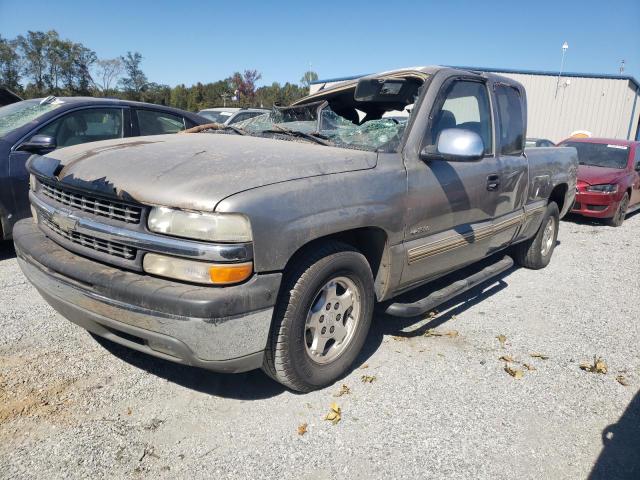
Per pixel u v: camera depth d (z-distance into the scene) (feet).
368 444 8.41
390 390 10.05
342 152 9.93
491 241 13.93
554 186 17.62
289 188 8.28
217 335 7.59
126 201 8.04
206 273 7.55
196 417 8.86
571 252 22.68
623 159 31.96
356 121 14.93
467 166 12.21
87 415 8.75
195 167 8.43
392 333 12.64
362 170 9.64
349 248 9.50
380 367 10.94
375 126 11.39
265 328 8.10
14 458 7.66
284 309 8.57
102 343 11.26
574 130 94.68
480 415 9.41
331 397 9.69
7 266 16.21
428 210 10.98
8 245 18.61
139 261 7.91
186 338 7.54
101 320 8.18
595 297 16.39
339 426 8.82
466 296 15.78
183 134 12.27
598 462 8.36
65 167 9.47
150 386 9.73
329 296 9.50
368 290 10.12
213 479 7.47
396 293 11.17
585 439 8.93
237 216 7.54
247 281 7.79
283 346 8.69
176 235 7.64
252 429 8.62
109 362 10.50
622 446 8.80
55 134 17.87
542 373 11.12
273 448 8.18
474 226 12.82
